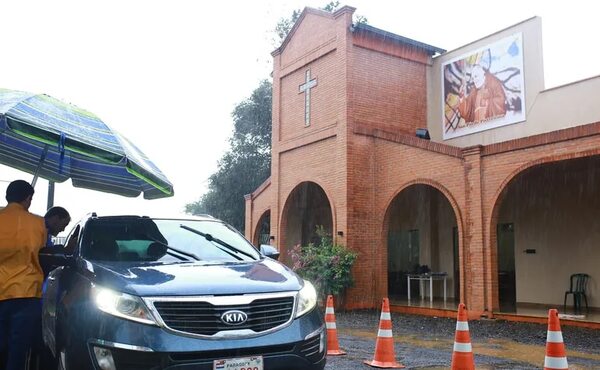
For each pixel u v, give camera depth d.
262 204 21.81
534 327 11.98
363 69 17.38
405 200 19.98
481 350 9.36
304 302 5.11
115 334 4.43
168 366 4.33
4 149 7.87
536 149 12.34
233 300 4.64
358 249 16.39
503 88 16.69
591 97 14.70
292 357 4.73
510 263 17.05
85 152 5.71
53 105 6.02
